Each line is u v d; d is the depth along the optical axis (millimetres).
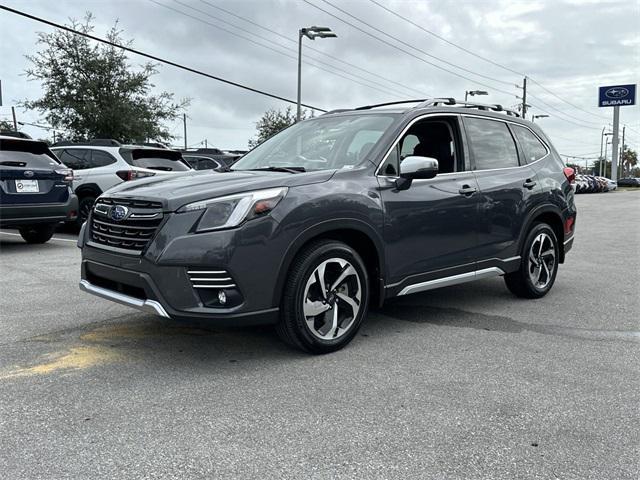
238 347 4258
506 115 5852
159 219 3689
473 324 4961
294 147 4980
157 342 4367
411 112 4805
